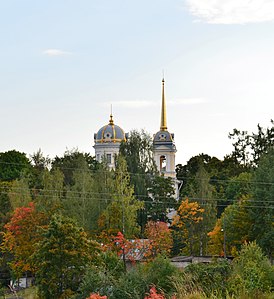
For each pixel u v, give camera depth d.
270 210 76.38
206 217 96.75
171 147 149.25
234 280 33.59
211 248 88.38
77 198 89.06
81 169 102.31
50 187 93.62
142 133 115.56
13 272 74.25
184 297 30.12
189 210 95.50
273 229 74.50
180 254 96.50
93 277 44.53
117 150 151.62
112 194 88.06
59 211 79.31
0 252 83.44
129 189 89.56
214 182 131.12
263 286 33.22
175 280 36.59
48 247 53.19
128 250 71.81
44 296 52.78
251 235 78.12
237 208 83.75
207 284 36.81
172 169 148.50
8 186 107.62
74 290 52.72
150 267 43.91
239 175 124.06
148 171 113.25
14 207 89.94
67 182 127.38
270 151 87.12
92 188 92.69
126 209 85.00
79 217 85.50
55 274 52.59
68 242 53.56
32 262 56.75
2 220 90.25
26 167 130.25
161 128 155.38
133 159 112.00
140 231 93.88
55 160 141.25
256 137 134.25
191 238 95.56
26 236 72.75
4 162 128.25
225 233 83.94
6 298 55.69
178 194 140.00
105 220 83.00
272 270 36.62
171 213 118.56
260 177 80.81
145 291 41.56
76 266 52.97
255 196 79.25
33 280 74.25
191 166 148.88
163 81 158.38
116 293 42.19
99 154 152.75
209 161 147.88
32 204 78.69
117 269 56.72
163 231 81.50
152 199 111.12
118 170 93.69
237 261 40.47
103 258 57.25
